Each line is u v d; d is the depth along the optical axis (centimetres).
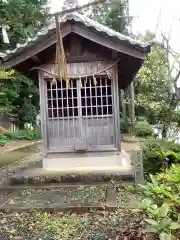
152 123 1984
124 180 604
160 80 1153
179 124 993
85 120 696
